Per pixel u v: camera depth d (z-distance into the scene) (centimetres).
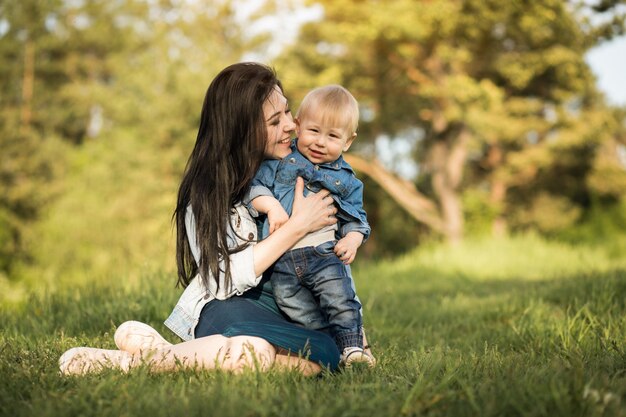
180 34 2447
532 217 2648
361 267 1439
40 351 332
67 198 2345
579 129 2180
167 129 2159
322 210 304
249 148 304
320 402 235
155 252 2012
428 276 1264
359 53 2155
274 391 248
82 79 3353
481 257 1550
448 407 230
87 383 257
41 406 235
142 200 2167
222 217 297
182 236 316
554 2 1816
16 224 2473
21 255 2412
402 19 1884
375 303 734
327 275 300
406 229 2906
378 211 2838
